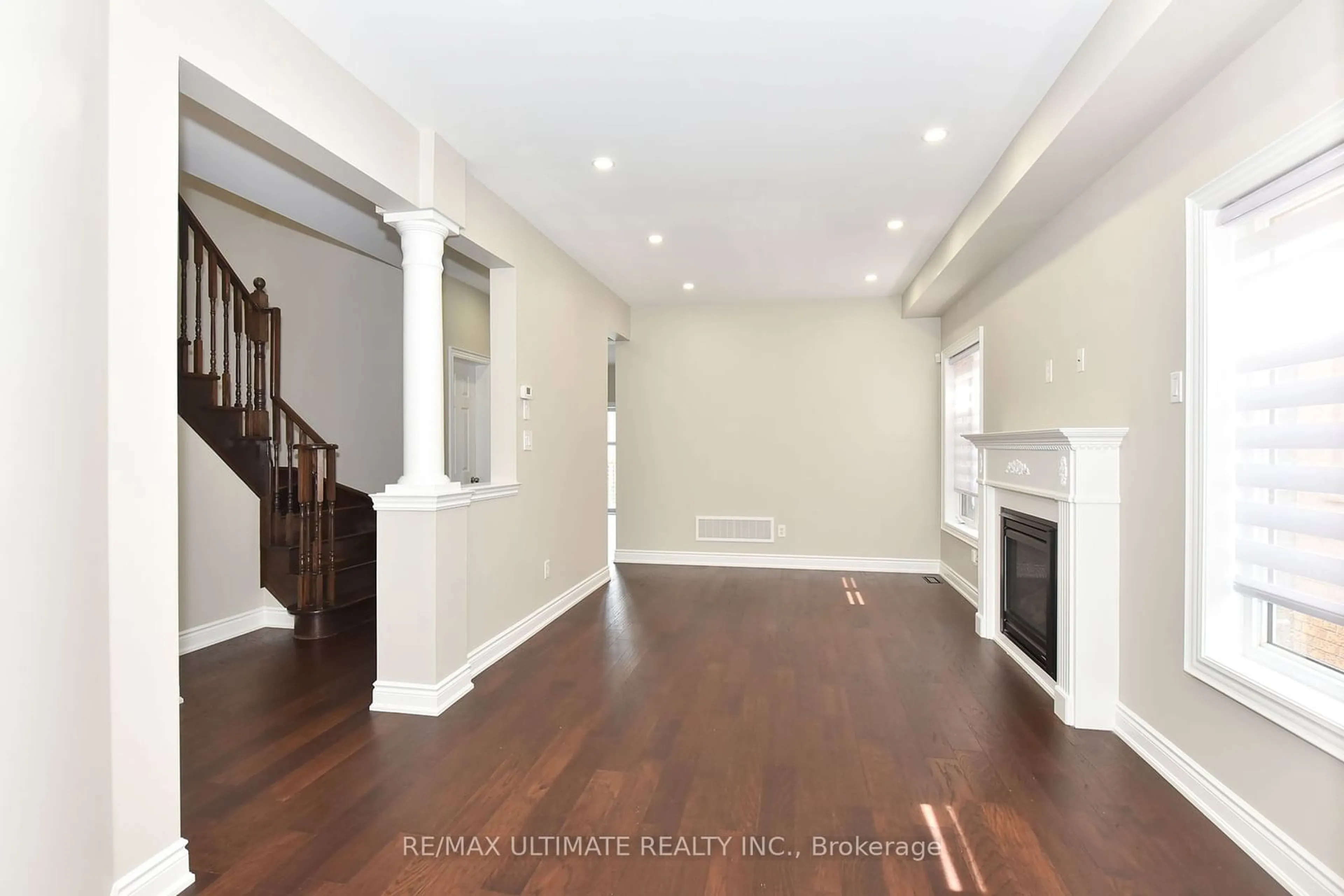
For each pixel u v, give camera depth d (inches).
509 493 154.2
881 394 250.5
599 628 172.6
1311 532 71.3
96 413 61.6
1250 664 81.0
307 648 155.8
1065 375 130.6
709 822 82.9
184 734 108.5
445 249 183.8
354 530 194.2
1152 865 74.3
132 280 66.0
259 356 170.7
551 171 134.6
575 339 198.8
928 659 146.9
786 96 105.3
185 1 72.1
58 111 56.6
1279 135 73.4
